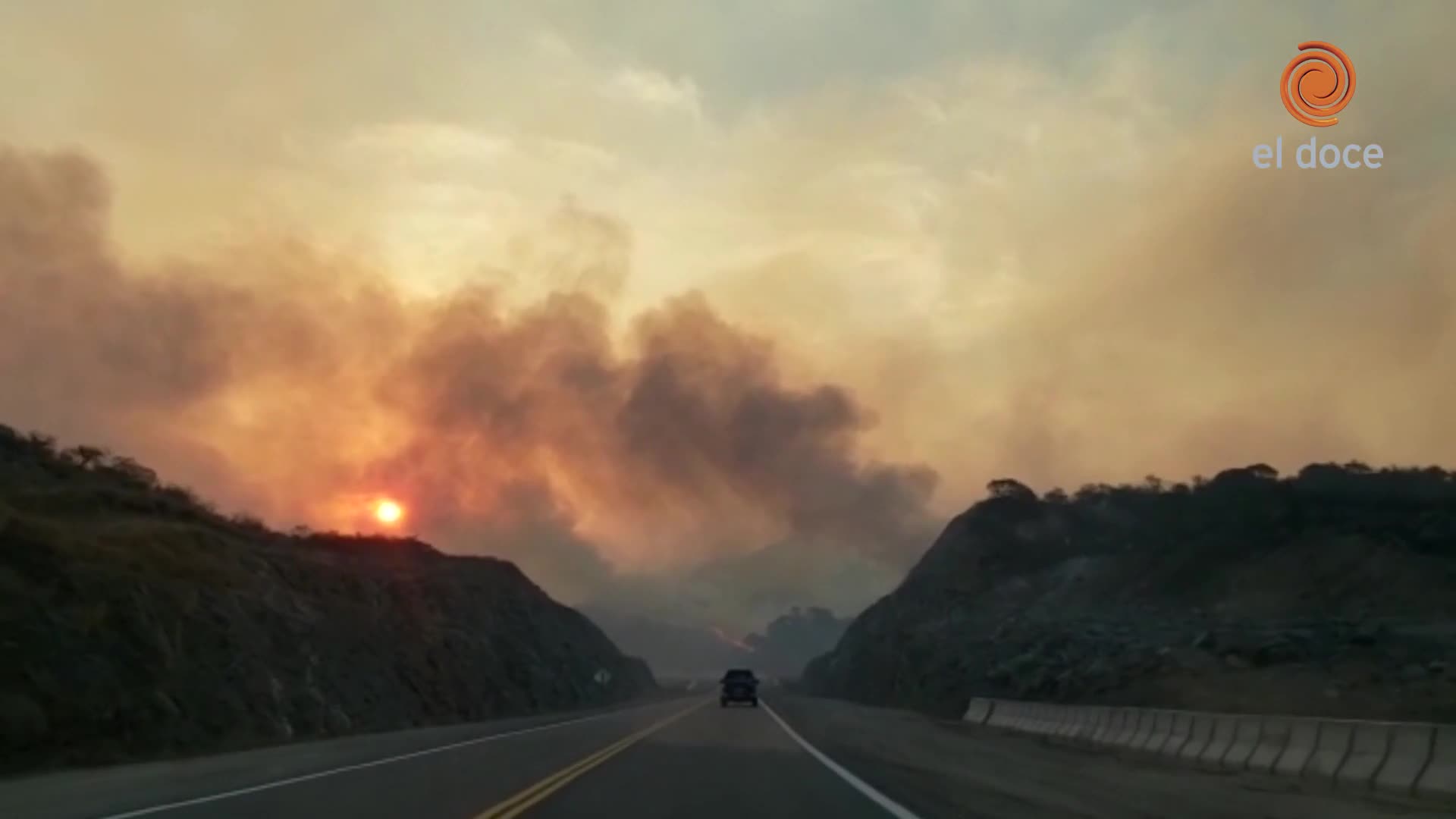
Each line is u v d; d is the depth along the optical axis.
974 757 30.62
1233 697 44.06
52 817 15.66
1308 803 19.59
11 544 30.61
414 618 65.56
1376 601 64.62
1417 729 21.45
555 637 93.31
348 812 16.36
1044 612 83.88
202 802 17.59
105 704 28.19
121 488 52.00
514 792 19.20
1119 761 29.81
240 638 39.75
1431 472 83.00
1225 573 78.00
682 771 23.62
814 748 31.53
